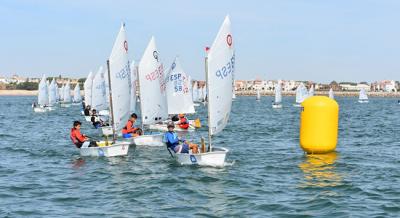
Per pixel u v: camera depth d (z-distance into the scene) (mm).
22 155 29484
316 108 27312
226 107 24422
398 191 18906
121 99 30328
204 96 146125
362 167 24438
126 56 30500
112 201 17484
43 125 55844
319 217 15234
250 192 18859
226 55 23906
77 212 15906
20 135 42688
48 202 17344
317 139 27594
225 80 24062
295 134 43531
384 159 27234
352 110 106938
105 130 41469
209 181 20938
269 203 17062
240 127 52031
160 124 44781
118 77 30141
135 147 32031
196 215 15516
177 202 17328
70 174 22891
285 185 20141
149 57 34406
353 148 32375
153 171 23312
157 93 34906
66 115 79562
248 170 23625
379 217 15219
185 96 49344
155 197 18094
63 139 39094
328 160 26625
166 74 50750
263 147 33281
